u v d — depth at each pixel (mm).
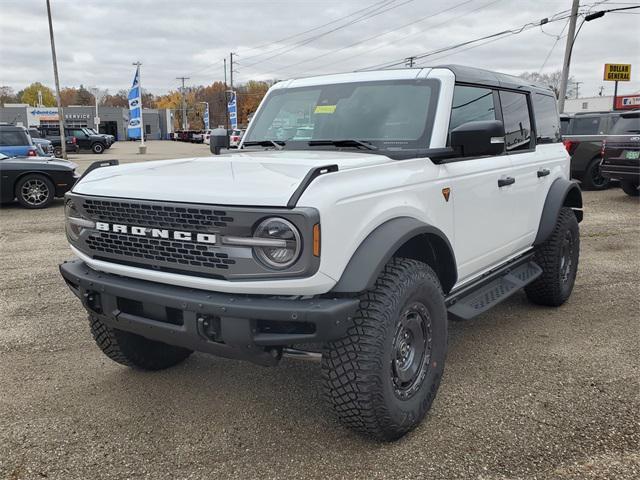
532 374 4035
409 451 3086
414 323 3219
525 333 4879
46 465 3002
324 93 4383
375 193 3004
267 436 3264
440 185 3588
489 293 4375
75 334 4922
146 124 97312
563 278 5523
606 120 14305
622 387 3816
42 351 4551
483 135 3385
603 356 4359
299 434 3279
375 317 2893
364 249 2871
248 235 2695
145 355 4016
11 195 12227
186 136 78562
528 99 5188
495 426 3326
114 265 3195
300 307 2664
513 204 4602
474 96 4219
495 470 2900
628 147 11883
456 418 3422
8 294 6066
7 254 7973
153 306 3047
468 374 4039
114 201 3080
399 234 2963
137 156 37281
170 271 2988
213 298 2805
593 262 7473
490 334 4859
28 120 74688
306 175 2730
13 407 3631
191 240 2842
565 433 3238
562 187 5340
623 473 2861
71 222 3447
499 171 4324
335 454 3070
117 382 3994
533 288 5449
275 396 3756
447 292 3770
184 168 3428
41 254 7965
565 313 5430
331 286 2748
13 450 3143
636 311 5469
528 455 3027
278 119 4543
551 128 5758
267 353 2842
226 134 5105
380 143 3840
